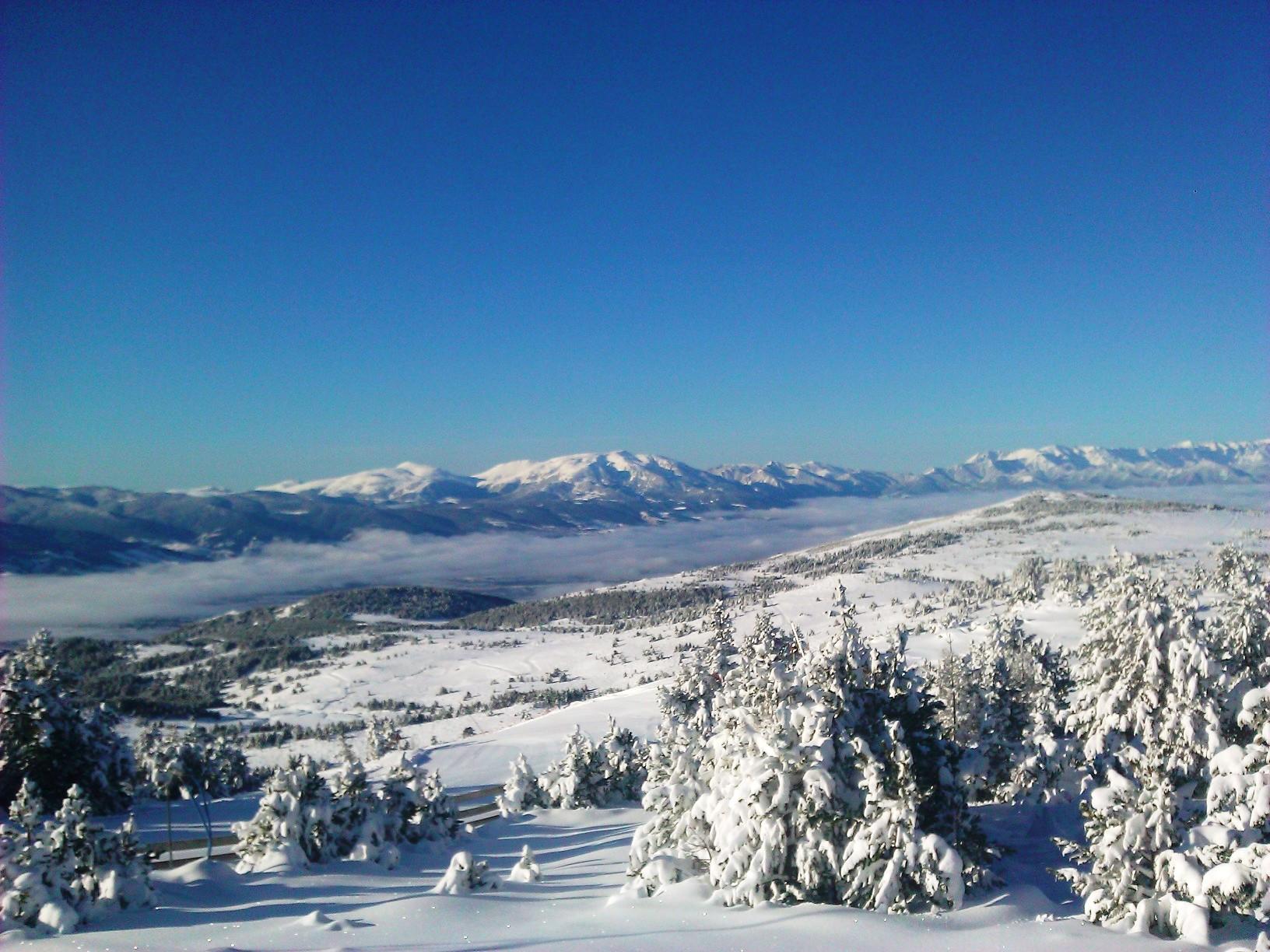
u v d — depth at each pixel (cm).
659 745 3350
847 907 1445
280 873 2112
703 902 1514
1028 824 2634
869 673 1814
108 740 3853
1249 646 3048
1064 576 11844
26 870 1477
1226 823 1330
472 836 3291
